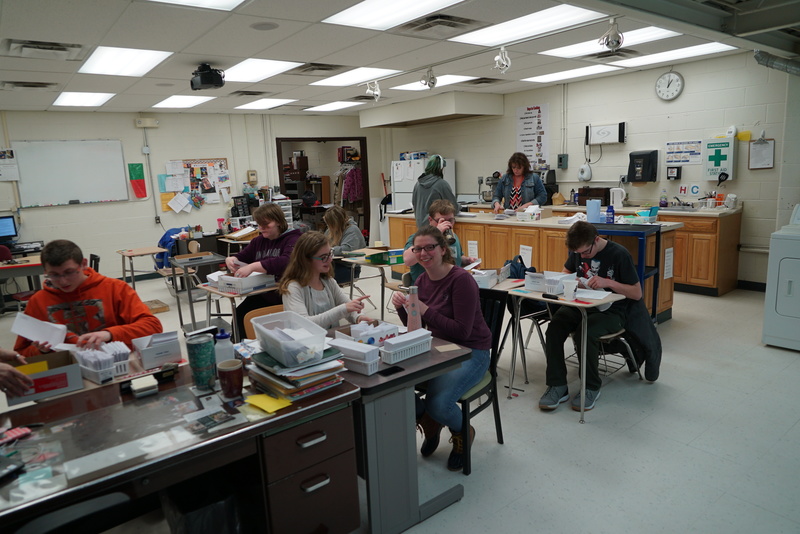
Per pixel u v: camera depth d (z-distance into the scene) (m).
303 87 6.27
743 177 5.62
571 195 7.08
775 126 5.31
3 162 6.81
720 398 3.19
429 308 2.47
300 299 2.58
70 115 7.22
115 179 7.62
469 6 3.50
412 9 3.53
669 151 6.10
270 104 7.62
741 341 4.16
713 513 2.15
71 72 4.75
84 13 3.18
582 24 4.05
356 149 10.72
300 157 11.31
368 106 8.38
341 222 5.01
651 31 4.37
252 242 3.90
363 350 1.90
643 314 3.19
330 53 4.60
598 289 3.13
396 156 9.74
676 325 4.61
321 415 1.72
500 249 5.60
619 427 2.88
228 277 3.45
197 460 1.46
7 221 6.59
